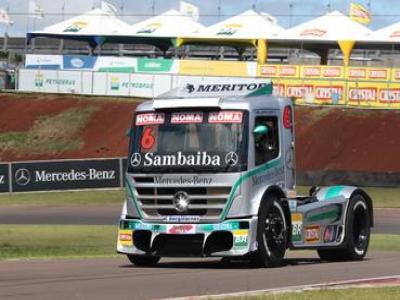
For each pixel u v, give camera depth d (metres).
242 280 29.14
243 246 32.59
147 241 33.97
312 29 148.62
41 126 139.25
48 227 61.78
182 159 33.25
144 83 149.25
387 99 131.25
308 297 23.41
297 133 119.44
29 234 55.94
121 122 136.88
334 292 24.62
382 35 143.75
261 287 27.03
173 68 150.75
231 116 33.16
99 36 167.62
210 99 33.50
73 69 157.62
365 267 35.31
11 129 139.38
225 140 32.97
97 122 138.12
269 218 33.88
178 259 41.41
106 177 95.56
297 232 36.06
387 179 90.75
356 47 151.38
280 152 34.84
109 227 62.28
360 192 41.31
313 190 40.38
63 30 169.38
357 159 107.88
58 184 95.06
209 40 162.00
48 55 160.50
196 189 32.97
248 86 35.22
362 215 41.31
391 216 74.31
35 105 147.75
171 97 34.78
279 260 34.44
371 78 132.75
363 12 152.25
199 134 33.38
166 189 33.41
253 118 33.31
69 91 155.38
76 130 136.12
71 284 27.81
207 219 32.88
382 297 23.62
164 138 33.84
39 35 170.88
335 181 91.75
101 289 26.28
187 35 161.25
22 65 181.25
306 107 129.12
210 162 32.88
